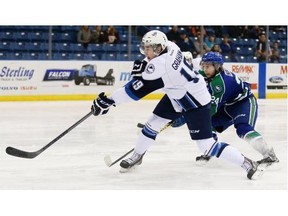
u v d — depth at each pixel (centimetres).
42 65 1337
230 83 550
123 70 1412
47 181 522
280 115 1097
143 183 518
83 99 1377
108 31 1560
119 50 1572
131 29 1620
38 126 908
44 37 1542
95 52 1552
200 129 512
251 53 1655
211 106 550
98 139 777
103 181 524
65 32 1559
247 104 565
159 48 484
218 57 543
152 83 488
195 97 505
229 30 1659
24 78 1324
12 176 543
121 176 547
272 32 1700
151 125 552
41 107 1202
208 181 529
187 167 594
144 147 561
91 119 1012
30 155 518
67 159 632
